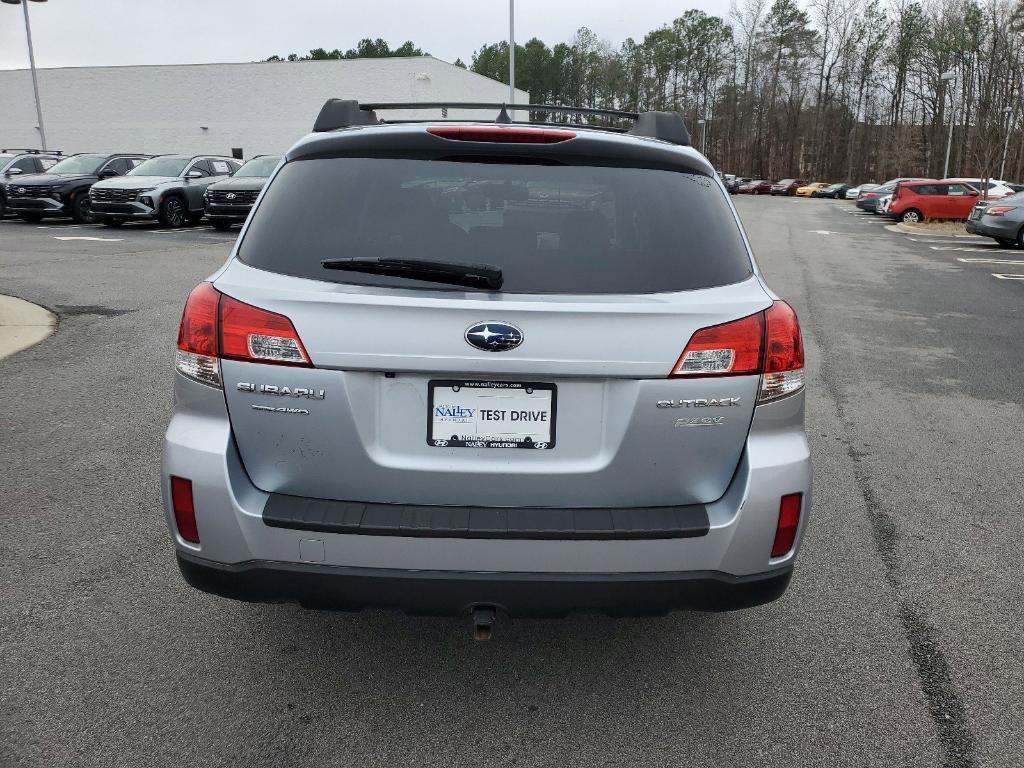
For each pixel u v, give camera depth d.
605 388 2.17
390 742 2.35
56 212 20.92
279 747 2.31
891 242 22.67
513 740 2.37
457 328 2.09
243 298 2.18
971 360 7.82
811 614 3.14
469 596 2.17
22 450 4.74
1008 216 20.12
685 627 3.03
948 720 2.51
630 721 2.47
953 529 3.97
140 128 48.00
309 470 2.21
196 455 2.21
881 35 90.94
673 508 2.23
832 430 5.52
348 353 2.11
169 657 2.74
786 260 17.12
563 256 2.22
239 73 45.78
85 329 8.09
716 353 2.18
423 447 2.18
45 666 2.67
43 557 3.44
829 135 95.81
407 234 2.25
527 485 2.19
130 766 2.22
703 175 2.50
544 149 2.35
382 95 43.84
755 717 2.50
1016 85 55.81
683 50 105.69
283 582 2.20
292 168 2.44
